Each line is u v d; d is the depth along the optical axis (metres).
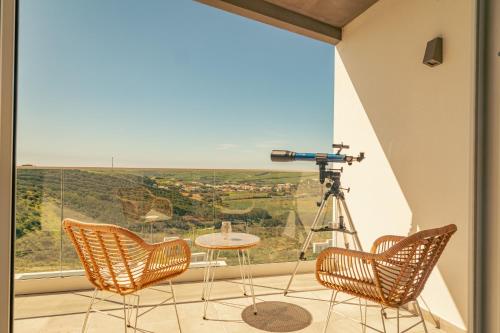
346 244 2.94
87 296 2.35
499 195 1.12
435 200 2.15
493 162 1.14
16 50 1.05
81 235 1.56
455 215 2.01
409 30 2.40
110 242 1.54
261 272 2.93
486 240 1.15
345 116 3.15
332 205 2.98
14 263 1.03
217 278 2.82
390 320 2.19
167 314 2.21
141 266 1.66
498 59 1.12
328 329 2.05
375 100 2.75
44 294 2.23
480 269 1.16
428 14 2.24
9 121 1.01
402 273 1.42
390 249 1.37
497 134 1.12
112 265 1.58
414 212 2.32
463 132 1.96
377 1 2.75
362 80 2.91
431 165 2.19
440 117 2.13
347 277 1.61
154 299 2.43
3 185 1.00
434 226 2.15
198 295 2.53
